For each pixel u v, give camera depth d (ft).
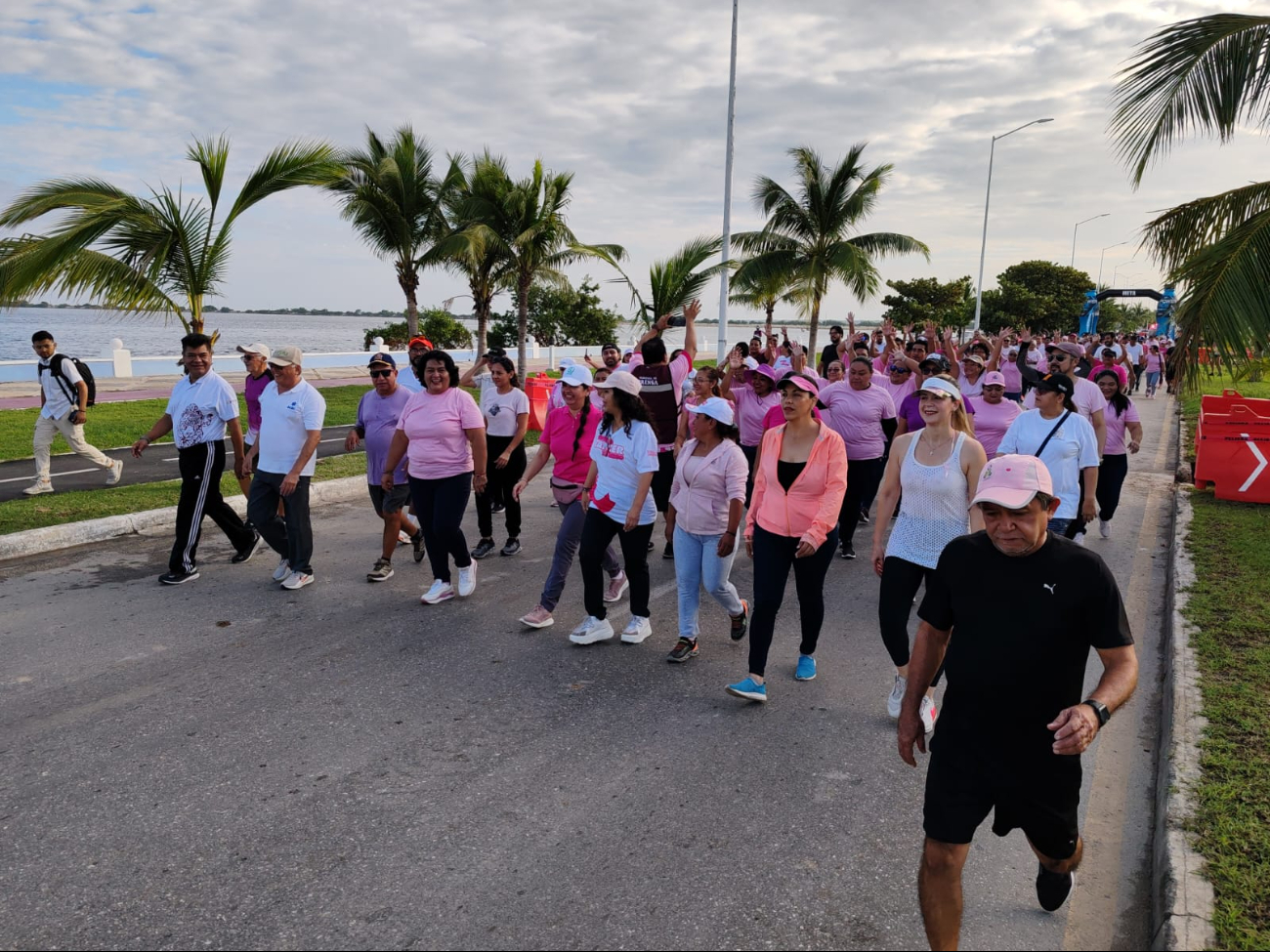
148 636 18.74
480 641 18.92
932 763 8.57
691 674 17.31
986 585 8.19
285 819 11.87
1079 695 8.09
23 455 40.73
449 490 20.76
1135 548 27.48
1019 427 20.62
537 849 11.23
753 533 15.98
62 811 11.98
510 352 113.50
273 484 21.80
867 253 85.66
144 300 34.76
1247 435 32.24
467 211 70.59
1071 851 8.69
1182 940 8.90
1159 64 24.86
